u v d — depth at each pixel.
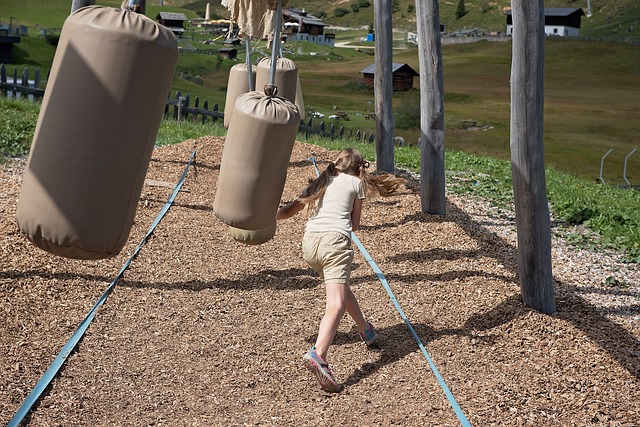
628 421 4.79
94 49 3.39
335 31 181.88
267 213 4.84
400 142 25.75
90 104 3.40
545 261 6.33
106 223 3.50
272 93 4.80
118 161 3.46
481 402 4.92
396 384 5.15
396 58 115.81
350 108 70.81
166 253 7.61
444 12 193.12
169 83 3.61
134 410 4.66
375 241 8.51
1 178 10.18
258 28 8.12
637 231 10.05
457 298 6.66
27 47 77.88
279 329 6.00
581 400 5.02
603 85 89.06
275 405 4.84
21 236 7.22
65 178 3.42
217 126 21.02
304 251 5.35
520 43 6.20
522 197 6.31
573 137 60.25
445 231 8.81
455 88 85.19
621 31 148.12
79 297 6.18
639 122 67.44
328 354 5.60
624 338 6.07
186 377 5.14
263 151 4.69
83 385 4.87
